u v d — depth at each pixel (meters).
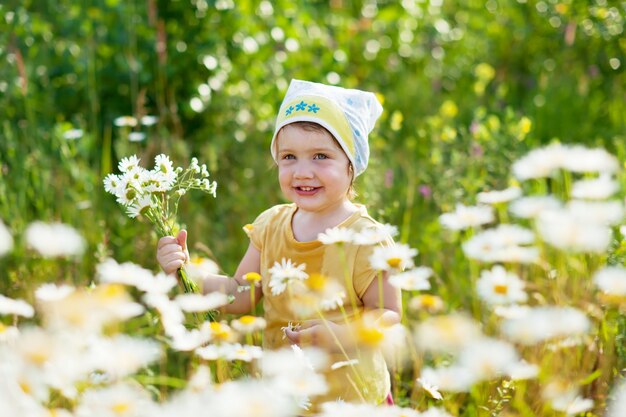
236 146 4.30
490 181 3.77
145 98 4.53
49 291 1.97
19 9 4.57
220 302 2.06
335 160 2.36
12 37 4.37
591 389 2.53
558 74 6.04
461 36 6.46
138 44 4.57
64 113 4.54
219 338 2.01
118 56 4.48
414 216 3.82
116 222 3.71
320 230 2.38
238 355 1.96
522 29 6.37
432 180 3.98
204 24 4.63
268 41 4.79
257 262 2.51
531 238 2.37
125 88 4.54
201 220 3.66
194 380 1.85
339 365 1.95
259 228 2.51
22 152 3.85
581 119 5.49
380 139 4.32
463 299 3.14
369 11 6.55
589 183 2.54
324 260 2.33
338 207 2.40
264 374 2.06
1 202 3.62
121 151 3.85
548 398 2.12
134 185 2.25
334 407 1.79
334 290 2.03
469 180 3.63
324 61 4.97
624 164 3.61
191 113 4.44
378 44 5.97
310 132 2.34
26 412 1.65
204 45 4.53
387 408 1.85
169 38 4.61
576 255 2.94
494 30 6.55
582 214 2.27
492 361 1.75
